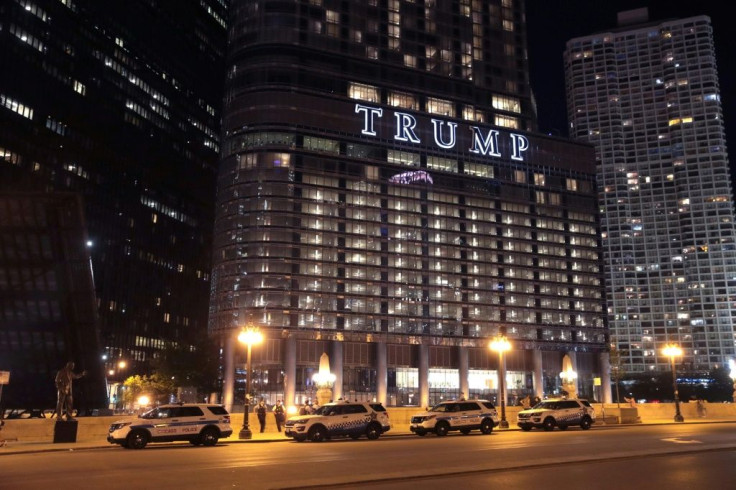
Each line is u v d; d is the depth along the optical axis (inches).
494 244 5009.8
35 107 5002.5
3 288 2987.2
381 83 4913.9
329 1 4901.6
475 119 5251.0
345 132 4660.4
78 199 2691.9
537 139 5433.1
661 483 673.6
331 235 4439.0
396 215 4687.5
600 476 727.1
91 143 5595.5
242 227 4296.3
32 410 3189.0
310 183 4458.7
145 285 6136.8
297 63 4643.2
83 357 3302.2
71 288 3029.0
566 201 5413.4
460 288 4773.6
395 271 4576.8
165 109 6678.2
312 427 1336.1
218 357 3821.4
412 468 810.8
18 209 2687.0
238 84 4596.5
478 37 5492.1
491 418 1551.4
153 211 6373.0
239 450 1121.4
